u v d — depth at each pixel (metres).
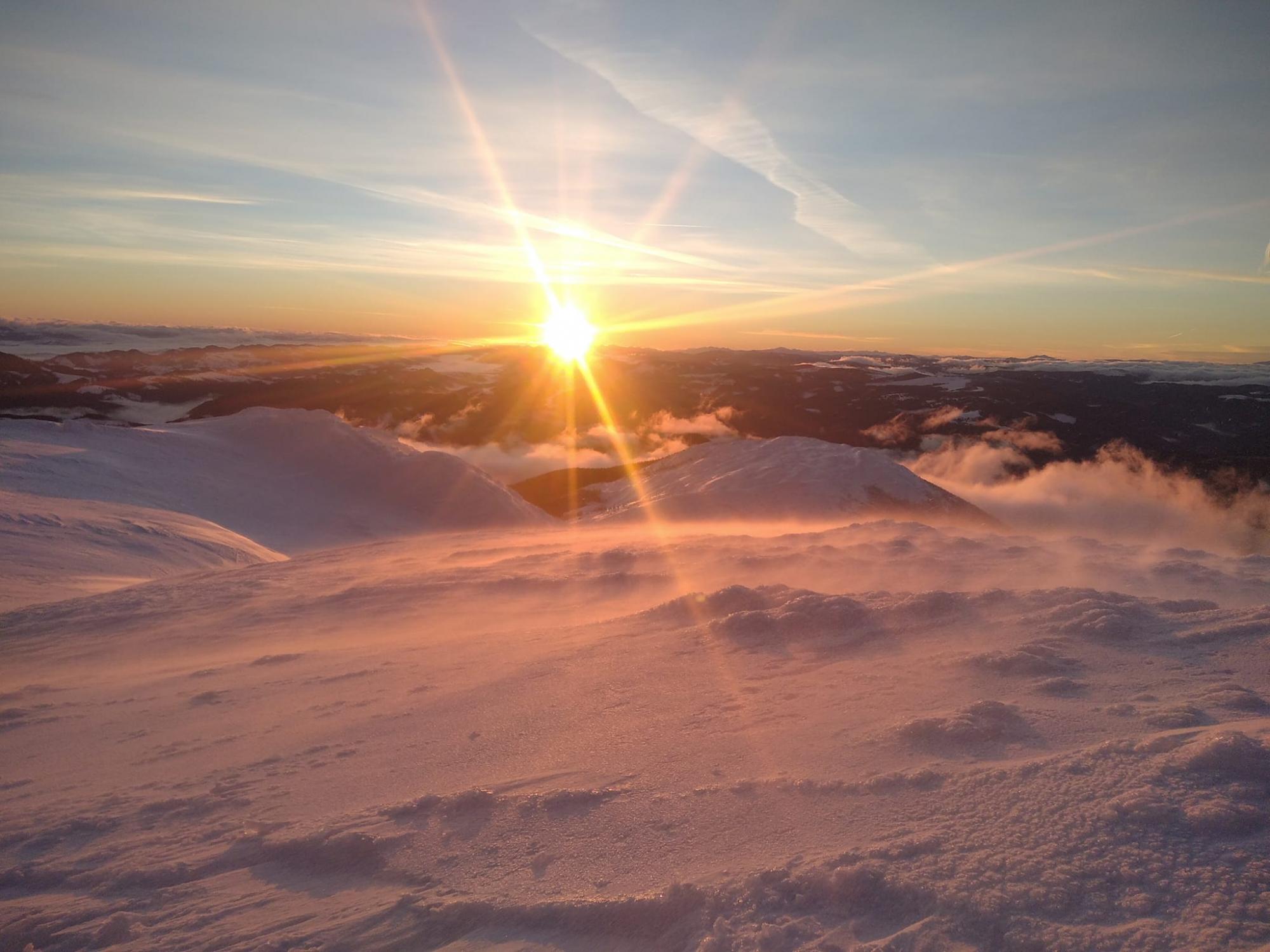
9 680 9.95
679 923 2.87
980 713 4.21
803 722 4.65
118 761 5.92
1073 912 2.58
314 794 4.71
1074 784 3.31
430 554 20.45
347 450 58.41
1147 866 2.74
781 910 2.82
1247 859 2.71
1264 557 10.50
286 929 3.22
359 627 11.38
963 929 2.58
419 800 4.18
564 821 3.78
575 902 3.07
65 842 4.43
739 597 7.98
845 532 16.05
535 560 16.16
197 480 46.53
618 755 4.58
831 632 6.58
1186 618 5.66
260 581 16.92
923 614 6.61
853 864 2.96
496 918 3.09
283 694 7.37
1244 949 2.31
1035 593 6.69
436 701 6.36
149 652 11.00
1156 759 3.40
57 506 30.59
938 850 3.01
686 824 3.59
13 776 5.83
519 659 7.38
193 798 4.88
